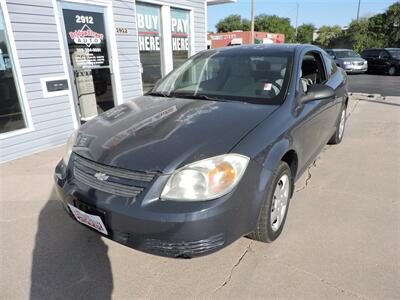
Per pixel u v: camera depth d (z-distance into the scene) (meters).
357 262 2.16
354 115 6.75
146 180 1.81
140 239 1.81
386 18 32.19
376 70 17.53
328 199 3.03
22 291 2.01
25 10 4.30
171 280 2.05
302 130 2.59
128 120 2.40
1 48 4.17
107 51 5.74
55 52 4.76
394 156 4.18
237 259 2.22
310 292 1.92
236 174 1.85
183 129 2.12
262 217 2.14
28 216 2.88
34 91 4.57
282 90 2.61
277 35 36.06
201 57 3.36
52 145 4.93
